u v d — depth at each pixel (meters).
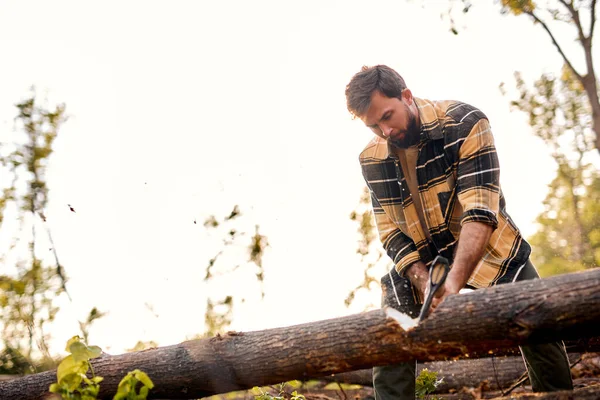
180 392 3.18
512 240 3.13
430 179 3.18
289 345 2.85
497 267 3.10
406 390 3.06
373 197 3.42
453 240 3.24
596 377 4.43
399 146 3.20
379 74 3.04
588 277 2.33
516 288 2.45
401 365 3.05
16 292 6.39
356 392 5.30
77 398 2.70
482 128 3.04
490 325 2.44
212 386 3.09
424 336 2.56
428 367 4.97
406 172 3.27
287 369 2.87
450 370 4.91
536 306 2.36
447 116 3.11
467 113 3.09
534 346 2.90
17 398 3.57
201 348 3.09
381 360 2.68
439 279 2.55
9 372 5.95
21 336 6.27
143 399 2.59
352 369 2.78
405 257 3.22
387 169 3.31
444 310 2.53
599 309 2.28
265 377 2.95
